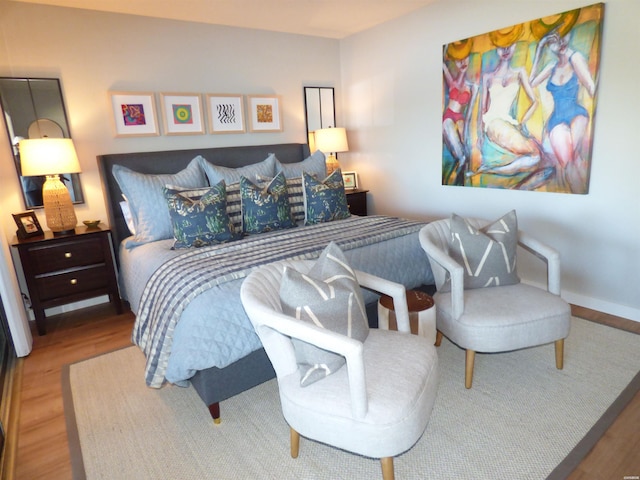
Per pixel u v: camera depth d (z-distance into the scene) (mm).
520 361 2246
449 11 3277
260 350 1915
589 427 1730
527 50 2811
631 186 2500
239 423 1896
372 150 4324
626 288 2648
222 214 2664
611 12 2400
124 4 3023
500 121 3072
